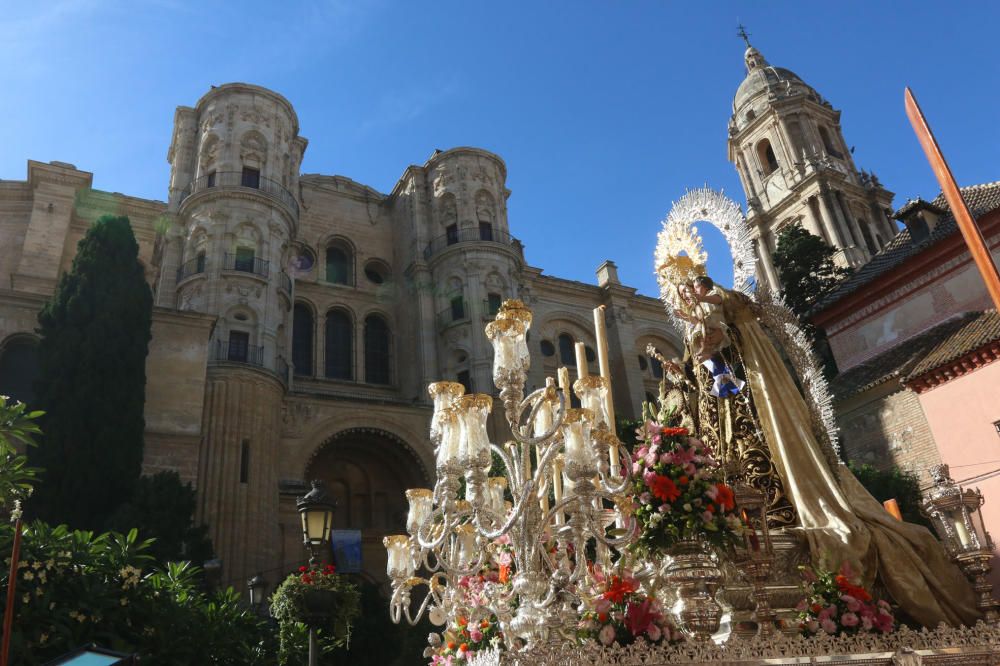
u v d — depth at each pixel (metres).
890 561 5.81
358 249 50.31
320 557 10.71
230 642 11.09
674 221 8.25
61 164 41.66
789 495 6.45
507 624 5.60
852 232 53.31
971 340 21.25
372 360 47.69
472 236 47.44
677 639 4.99
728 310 7.10
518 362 6.00
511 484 6.40
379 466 41.03
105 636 8.78
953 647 4.84
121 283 27.06
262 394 33.91
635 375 52.56
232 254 38.16
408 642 27.72
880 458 23.86
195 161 42.66
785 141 58.06
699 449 5.44
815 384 7.08
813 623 5.11
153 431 27.69
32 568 8.59
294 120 45.91
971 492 6.21
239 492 31.05
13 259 39.94
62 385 24.12
